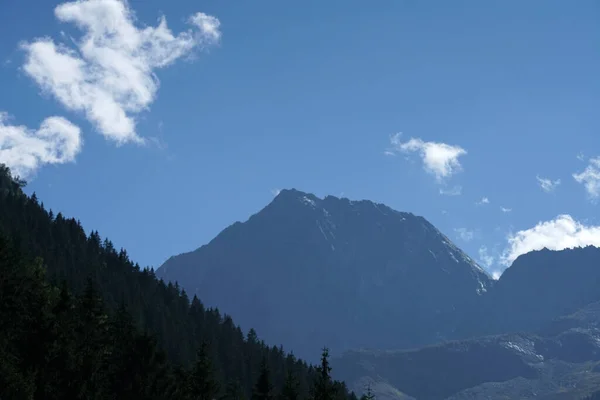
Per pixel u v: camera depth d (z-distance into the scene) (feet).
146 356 392.06
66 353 362.33
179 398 387.75
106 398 371.76
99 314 426.51
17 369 341.00
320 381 406.21
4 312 377.09
